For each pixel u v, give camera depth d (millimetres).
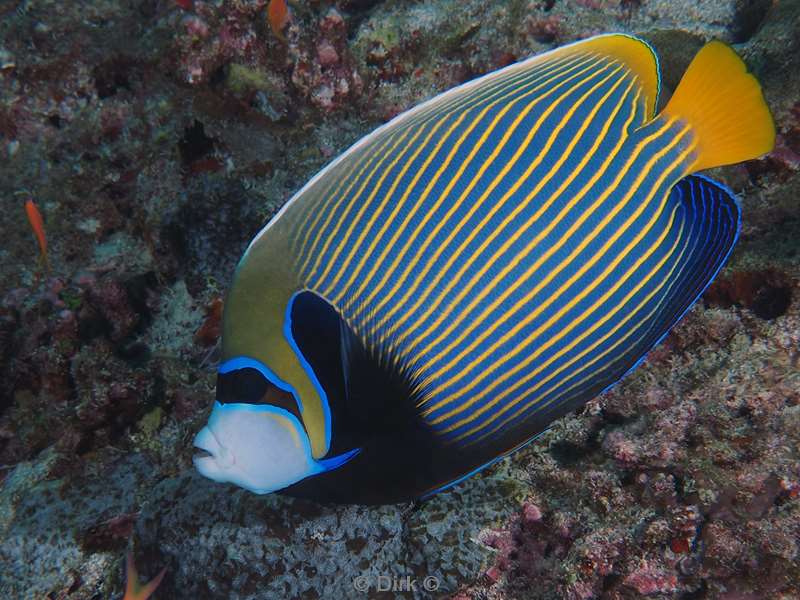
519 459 990
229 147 1530
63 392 1468
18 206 1646
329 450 750
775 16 1247
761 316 975
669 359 982
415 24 1529
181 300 1512
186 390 1382
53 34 1748
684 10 1544
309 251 743
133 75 1689
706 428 926
